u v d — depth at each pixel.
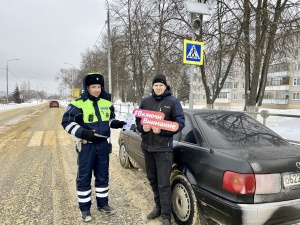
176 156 3.38
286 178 2.61
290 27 10.16
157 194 3.46
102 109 3.48
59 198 4.09
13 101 80.56
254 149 2.95
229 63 13.14
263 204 2.48
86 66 43.91
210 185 2.78
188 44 6.78
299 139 7.32
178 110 3.19
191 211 3.03
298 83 46.59
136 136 4.86
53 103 42.78
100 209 3.70
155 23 14.76
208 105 13.62
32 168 5.72
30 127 13.33
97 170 3.61
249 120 3.71
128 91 47.50
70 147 8.12
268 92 51.97
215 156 2.83
